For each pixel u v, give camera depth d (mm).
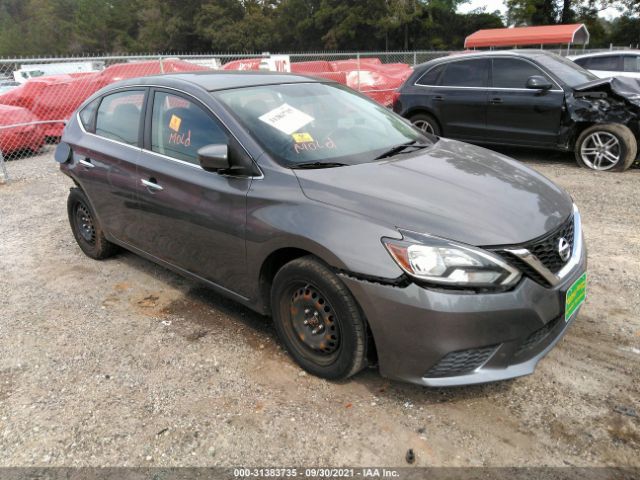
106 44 76188
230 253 3311
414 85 9305
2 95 11422
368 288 2592
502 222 2676
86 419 2807
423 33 47031
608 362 3135
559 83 7848
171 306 4043
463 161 3453
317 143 3383
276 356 3299
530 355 2705
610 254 4691
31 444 2643
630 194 6422
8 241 5652
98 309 4039
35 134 10602
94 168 4391
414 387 2961
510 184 3125
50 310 4051
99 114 4559
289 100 3723
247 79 3885
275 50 53500
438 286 2494
